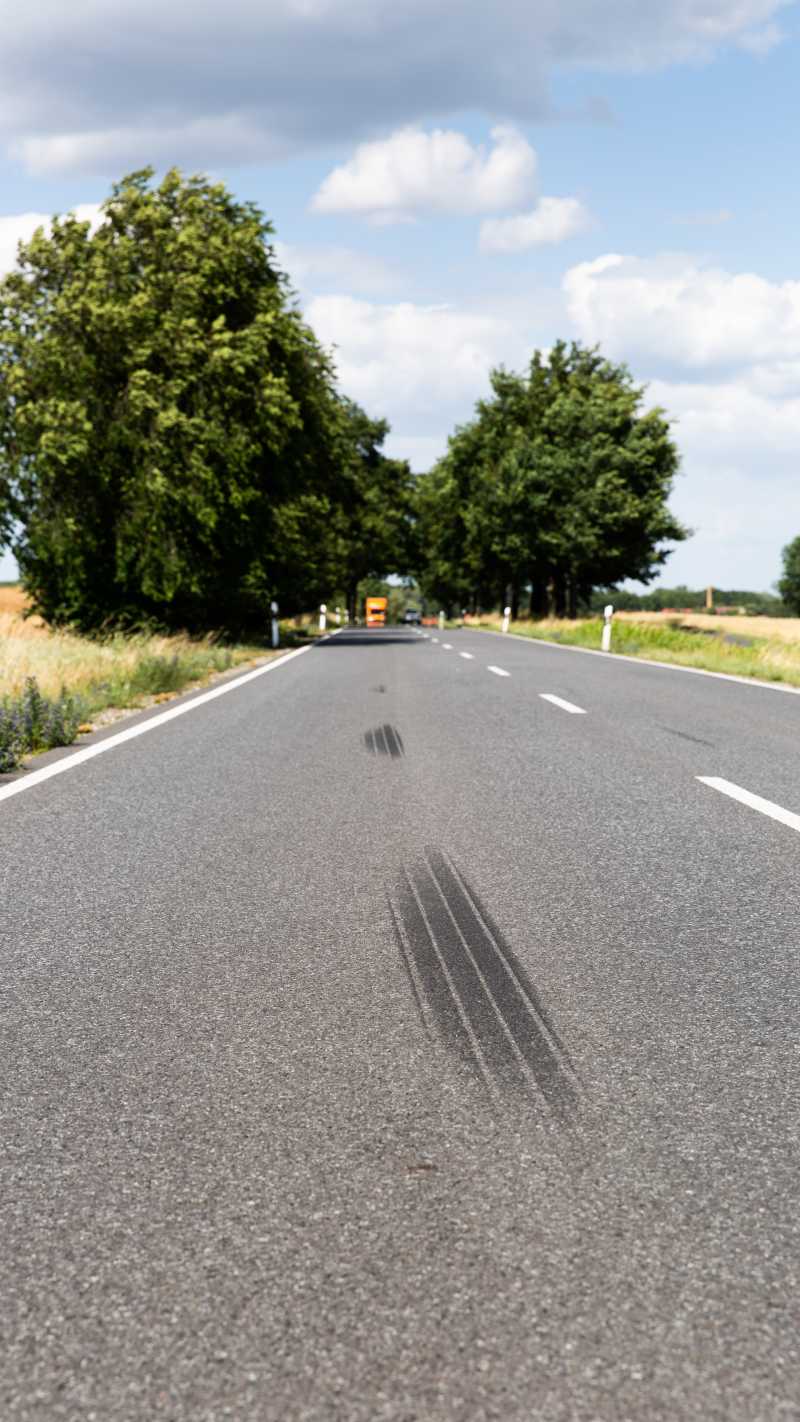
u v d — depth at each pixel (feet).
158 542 91.20
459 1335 6.37
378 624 313.32
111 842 19.86
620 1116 9.14
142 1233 7.45
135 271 95.66
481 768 27.99
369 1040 10.82
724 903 15.70
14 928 14.69
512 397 223.30
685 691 50.39
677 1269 6.99
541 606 224.94
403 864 18.04
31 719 33.47
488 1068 10.12
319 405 118.42
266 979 12.63
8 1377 6.08
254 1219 7.59
